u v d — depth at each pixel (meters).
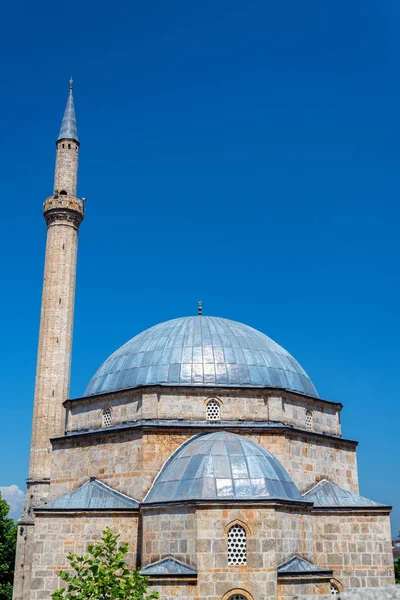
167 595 27.80
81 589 21.39
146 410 37.59
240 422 38.12
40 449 55.44
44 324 59.38
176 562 29.22
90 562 22.05
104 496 35.12
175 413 37.81
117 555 22.05
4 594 59.69
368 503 37.31
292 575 28.61
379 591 17.64
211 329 43.44
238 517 28.94
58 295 60.12
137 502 34.25
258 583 27.98
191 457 32.38
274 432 36.78
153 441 35.53
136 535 32.84
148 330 46.19
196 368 40.19
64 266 61.25
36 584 32.28
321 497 37.22
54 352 58.28
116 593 20.88
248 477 30.44
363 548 35.59
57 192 64.50
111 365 43.50
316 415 42.06
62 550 32.72
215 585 27.92
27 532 51.97
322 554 35.09
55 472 38.94
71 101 70.06
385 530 36.19
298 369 44.91
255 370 41.12
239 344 42.59
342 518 36.03
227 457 31.47
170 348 41.62
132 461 35.66
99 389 41.94
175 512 30.06
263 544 28.58
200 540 28.59
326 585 29.64
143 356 41.91
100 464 37.03
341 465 41.34
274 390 38.94
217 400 38.53
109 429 37.09
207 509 29.06
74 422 41.25
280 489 30.73
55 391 57.28
